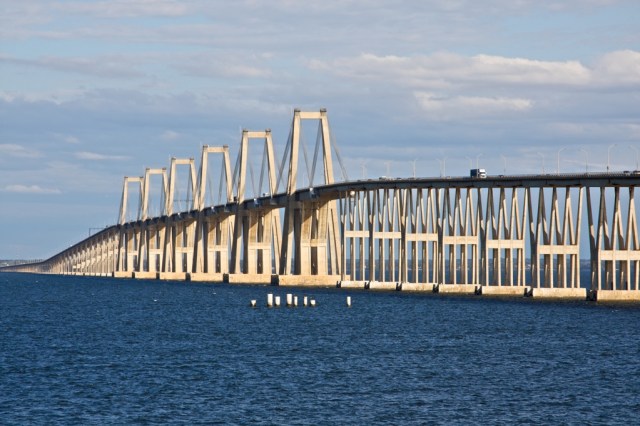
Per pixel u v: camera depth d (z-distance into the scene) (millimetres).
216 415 132750
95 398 143375
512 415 133625
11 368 172125
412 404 140000
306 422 129125
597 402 142250
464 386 154000
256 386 152875
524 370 170750
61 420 130000
